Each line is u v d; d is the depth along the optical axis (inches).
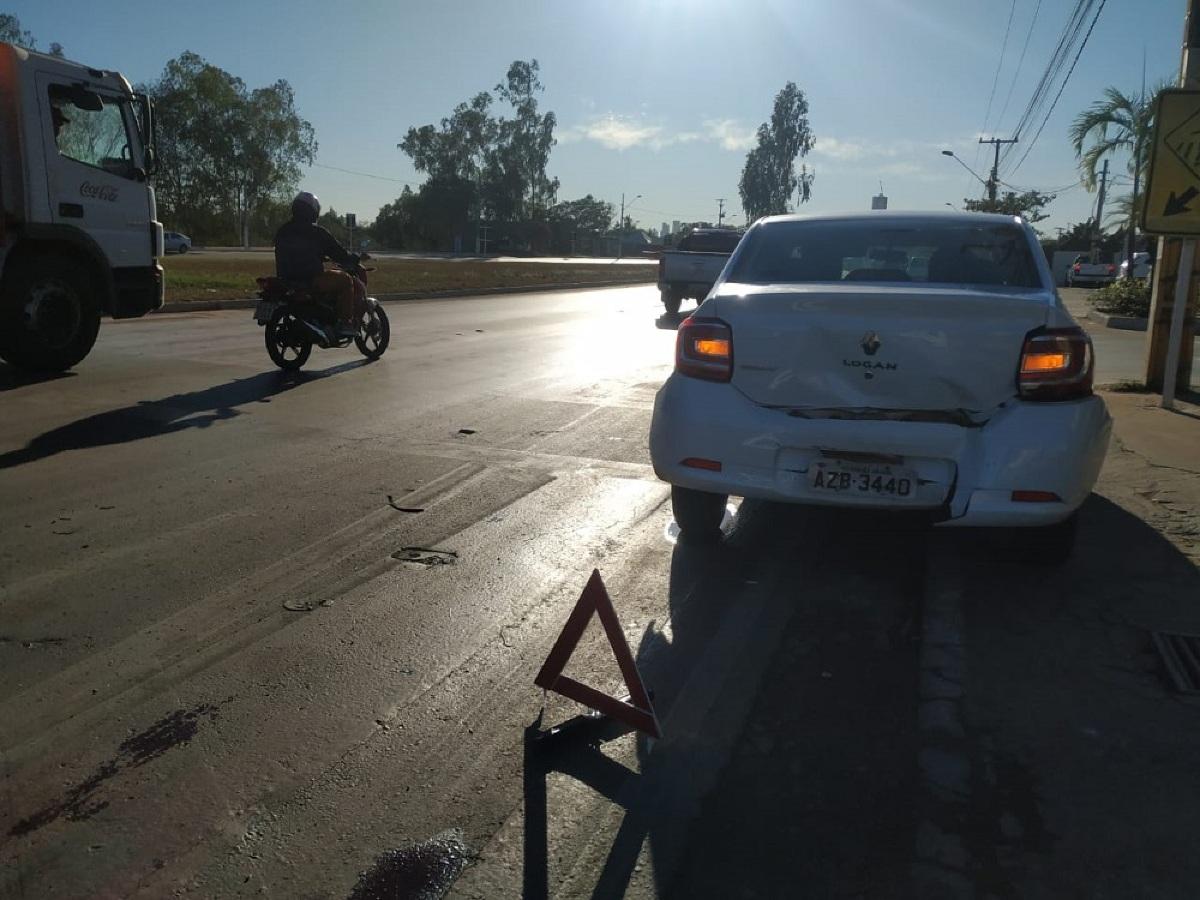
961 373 161.0
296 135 3641.7
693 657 152.7
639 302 966.4
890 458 163.5
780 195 3307.1
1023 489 159.3
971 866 102.9
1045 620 164.7
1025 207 1975.9
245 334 546.3
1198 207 323.9
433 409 340.5
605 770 121.6
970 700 137.9
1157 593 175.6
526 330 625.6
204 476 247.8
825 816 111.9
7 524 208.2
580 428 313.0
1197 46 334.6
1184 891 99.0
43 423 301.7
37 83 366.3
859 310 163.5
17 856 104.7
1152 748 125.5
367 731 129.8
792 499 169.0
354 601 171.5
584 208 5383.9
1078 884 100.0
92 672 144.5
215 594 173.2
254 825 110.2
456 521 216.4
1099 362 515.2
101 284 404.8
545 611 169.0
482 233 3993.6
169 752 124.3
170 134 3467.0
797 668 148.9
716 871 102.7
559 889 100.2
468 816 112.1
